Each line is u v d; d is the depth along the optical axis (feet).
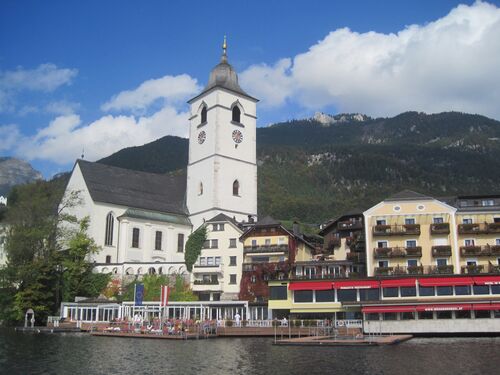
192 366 146.41
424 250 273.33
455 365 141.49
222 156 384.27
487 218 274.98
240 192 390.83
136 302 275.39
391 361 150.82
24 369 142.31
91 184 356.59
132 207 362.74
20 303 304.30
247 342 214.07
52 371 139.03
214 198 375.25
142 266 338.13
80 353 174.91
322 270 303.68
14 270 310.04
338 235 335.67
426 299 248.52
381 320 241.14
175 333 234.58
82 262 325.21
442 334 234.17
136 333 241.35
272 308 270.87
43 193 350.64
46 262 313.53
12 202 474.49
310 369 139.33
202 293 326.65
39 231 318.45
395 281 253.65
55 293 320.29
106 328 256.73
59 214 340.39
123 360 158.51
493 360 149.48
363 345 193.26
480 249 265.34
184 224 382.63
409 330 237.25
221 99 390.63
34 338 229.25
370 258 278.87
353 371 135.03
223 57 414.21
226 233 330.75
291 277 288.92
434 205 277.44
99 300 303.07
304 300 267.18
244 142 399.65
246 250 320.91
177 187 410.93
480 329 231.30
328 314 267.39
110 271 336.29
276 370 138.51
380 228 278.46
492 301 231.50
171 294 326.03
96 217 345.72
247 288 314.76
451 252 269.03
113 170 380.58
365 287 256.73
